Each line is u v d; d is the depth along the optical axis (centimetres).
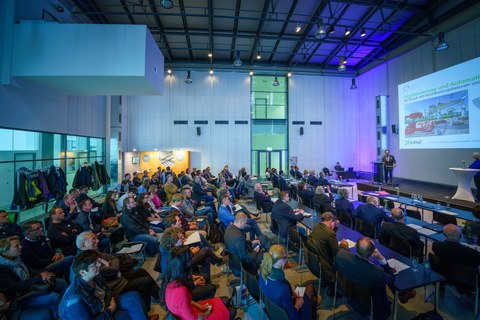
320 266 280
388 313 216
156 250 412
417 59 1077
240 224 316
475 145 809
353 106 1509
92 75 495
